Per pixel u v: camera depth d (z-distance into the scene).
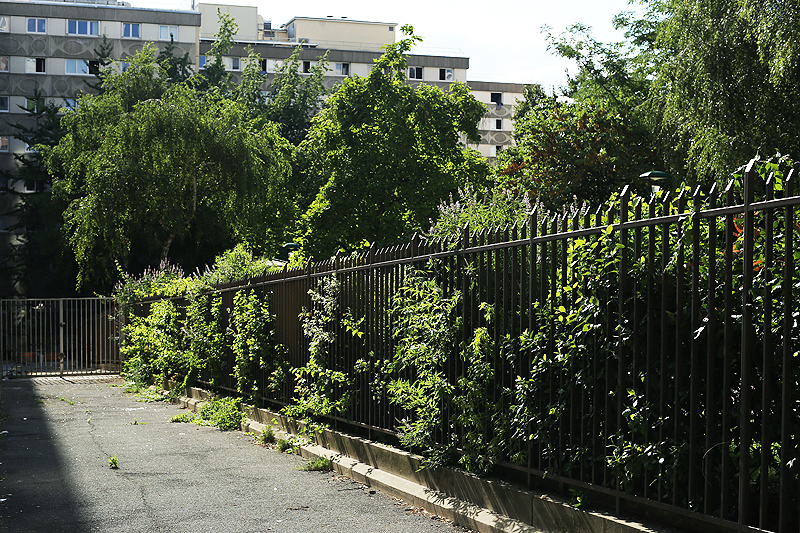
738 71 17.91
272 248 39.16
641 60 32.12
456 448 6.94
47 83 56.78
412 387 7.56
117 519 6.39
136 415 14.13
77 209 35.06
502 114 87.31
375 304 8.68
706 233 4.73
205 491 7.49
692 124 19.92
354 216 33.56
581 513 5.26
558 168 28.30
